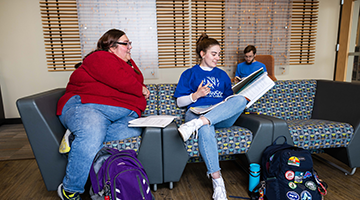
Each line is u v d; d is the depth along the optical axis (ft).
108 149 4.15
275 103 6.48
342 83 6.01
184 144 4.58
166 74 12.38
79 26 11.09
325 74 13.76
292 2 12.56
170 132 4.47
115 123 4.76
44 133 4.16
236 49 12.61
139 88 5.14
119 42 5.10
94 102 4.56
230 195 4.69
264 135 4.78
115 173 3.72
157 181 4.62
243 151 4.78
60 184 4.32
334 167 6.01
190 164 6.43
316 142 5.07
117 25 11.37
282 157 4.24
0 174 5.91
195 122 4.29
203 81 5.41
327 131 5.10
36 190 5.07
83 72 4.74
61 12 10.91
